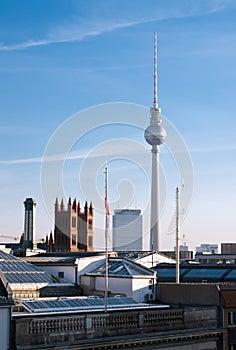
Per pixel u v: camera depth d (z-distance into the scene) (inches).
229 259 5172.2
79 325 1793.8
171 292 2475.4
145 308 2182.6
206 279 3469.5
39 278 2783.0
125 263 2920.8
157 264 3978.8
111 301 2215.8
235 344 2233.0
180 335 2018.9
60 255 3897.6
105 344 1806.1
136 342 1886.1
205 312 2193.7
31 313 1862.7
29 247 6195.9
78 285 2967.5
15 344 1632.6
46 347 1669.5
